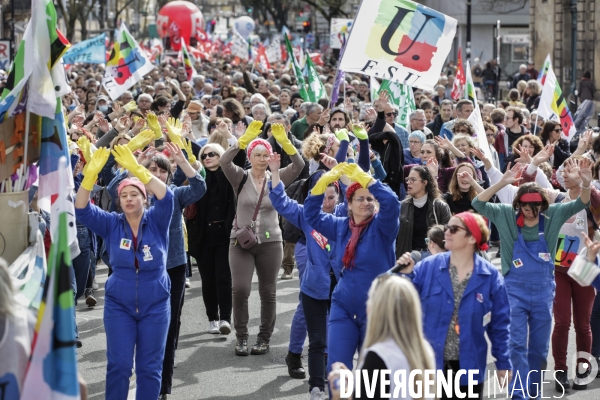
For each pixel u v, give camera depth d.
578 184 13.09
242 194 14.31
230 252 14.55
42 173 9.98
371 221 10.84
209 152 14.74
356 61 19.41
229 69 58.44
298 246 13.72
